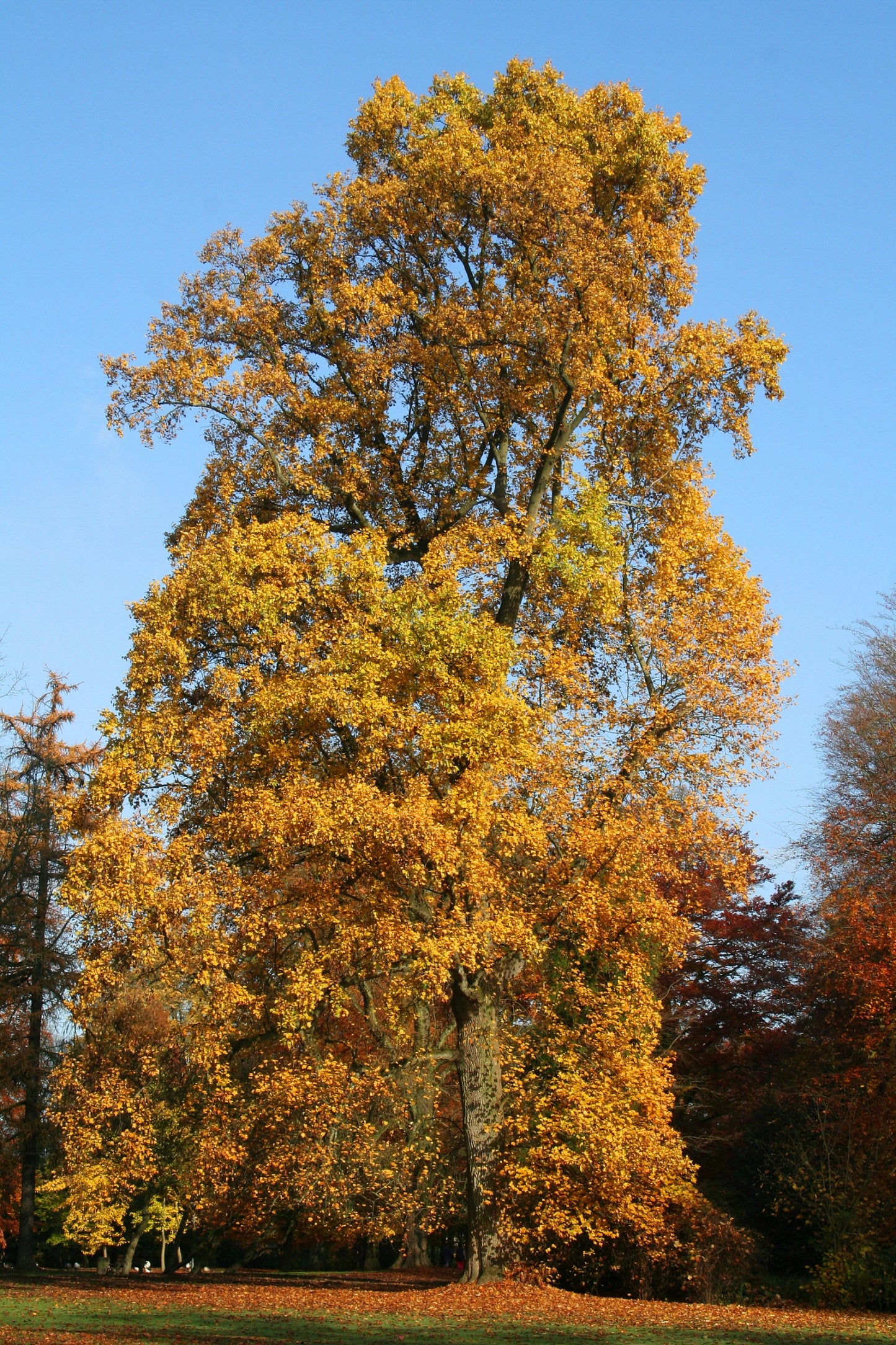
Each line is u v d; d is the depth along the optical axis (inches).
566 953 816.3
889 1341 531.2
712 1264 833.5
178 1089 975.6
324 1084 764.0
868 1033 991.0
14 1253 1689.2
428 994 732.7
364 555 786.8
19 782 1357.0
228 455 914.1
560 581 833.5
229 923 745.6
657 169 930.1
